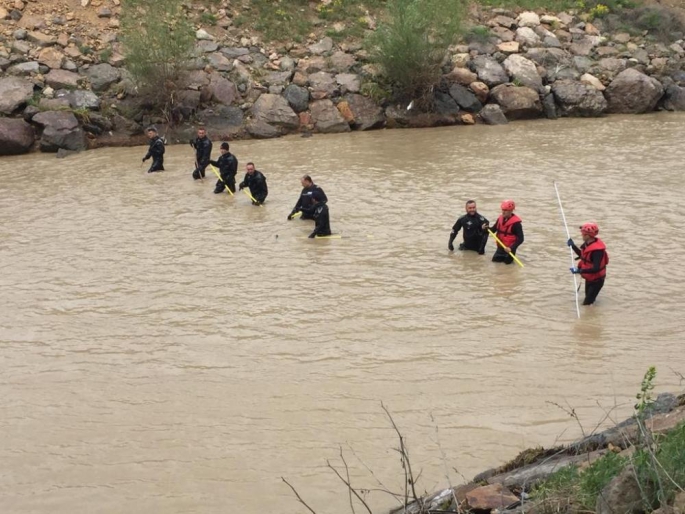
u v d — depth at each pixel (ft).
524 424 33.32
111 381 38.24
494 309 46.44
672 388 36.06
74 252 57.57
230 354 40.98
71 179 79.82
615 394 35.73
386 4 119.03
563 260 54.85
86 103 97.04
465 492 26.00
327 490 29.01
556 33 126.72
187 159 89.15
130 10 106.93
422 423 33.71
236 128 101.35
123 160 88.69
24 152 92.38
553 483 23.38
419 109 109.81
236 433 33.27
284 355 40.73
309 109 105.81
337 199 71.46
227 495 28.94
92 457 31.73
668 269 52.39
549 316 45.29
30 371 39.42
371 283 50.90
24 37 103.50
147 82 99.14
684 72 123.54
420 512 23.90
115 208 69.15
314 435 32.96
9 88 95.20
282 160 88.07
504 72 114.83
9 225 64.49
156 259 55.93
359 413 34.71
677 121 109.29
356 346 41.65
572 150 91.04
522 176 78.74
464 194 72.33
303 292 49.47
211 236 61.05
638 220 63.31
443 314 45.78
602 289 49.39
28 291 50.21
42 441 32.99
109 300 48.60
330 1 124.67
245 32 115.65
